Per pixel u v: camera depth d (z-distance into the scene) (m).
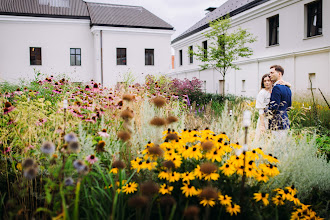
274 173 2.13
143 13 22.95
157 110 4.23
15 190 2.39
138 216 1.84
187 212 1.35
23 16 19.22
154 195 1.90
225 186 2.03
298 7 12.41
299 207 2.27
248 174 2.01
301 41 12.34
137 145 3.02
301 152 2.97
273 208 2.09
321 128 5.81
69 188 1.88
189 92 12.45
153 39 21.64
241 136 3.36
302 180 2.74
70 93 4.87
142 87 6.38
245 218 1.96
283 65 13.41
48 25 20.06
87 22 20.77
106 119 3.73
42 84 5.85
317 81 11.66
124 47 20.95
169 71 22.17
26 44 19.61
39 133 3.00
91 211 2.10
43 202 2.45
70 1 21.88
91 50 21.06
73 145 1.62
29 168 1.51
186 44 24.06
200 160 2.25
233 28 17.31
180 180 2.07
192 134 2.33
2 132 2.82
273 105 3.92
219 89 19.47
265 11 14.38
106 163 2.62
